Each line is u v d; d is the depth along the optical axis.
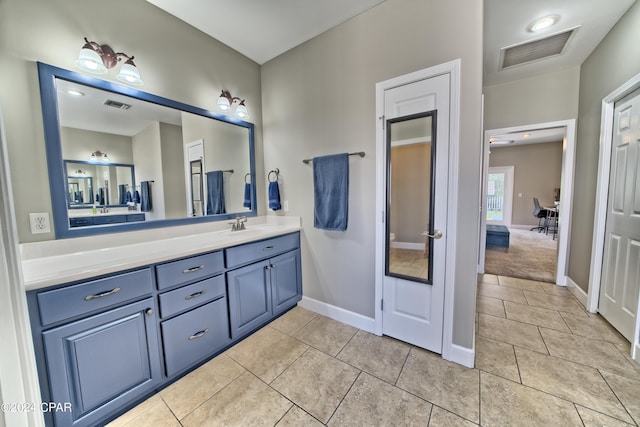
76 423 1.12
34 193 1.29
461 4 1.48
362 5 1.78
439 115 1.60
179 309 1.49
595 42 2.26
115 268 1.21
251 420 1.25
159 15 1.78
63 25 1.36
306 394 1.41
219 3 1.73
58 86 1.37
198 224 2.09
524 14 1.91
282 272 2.24
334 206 2.09
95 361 1.17
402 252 1.85
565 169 2.83
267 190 2.66
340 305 2.22
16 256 0.83
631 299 1.77
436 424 1.20
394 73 1.75
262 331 2.07
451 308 1.64
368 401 1.35
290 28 2.02
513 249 4.62
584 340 1.84
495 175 7.41
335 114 2.08
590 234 2.37
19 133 1.24
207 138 2.14
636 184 1.74
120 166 1.64
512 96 3.05
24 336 0.85
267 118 2.58
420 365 1.62
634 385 1.40
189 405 1.35
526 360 1.63
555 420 1.20
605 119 2.12
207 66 2.10
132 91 1.66
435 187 1.65
